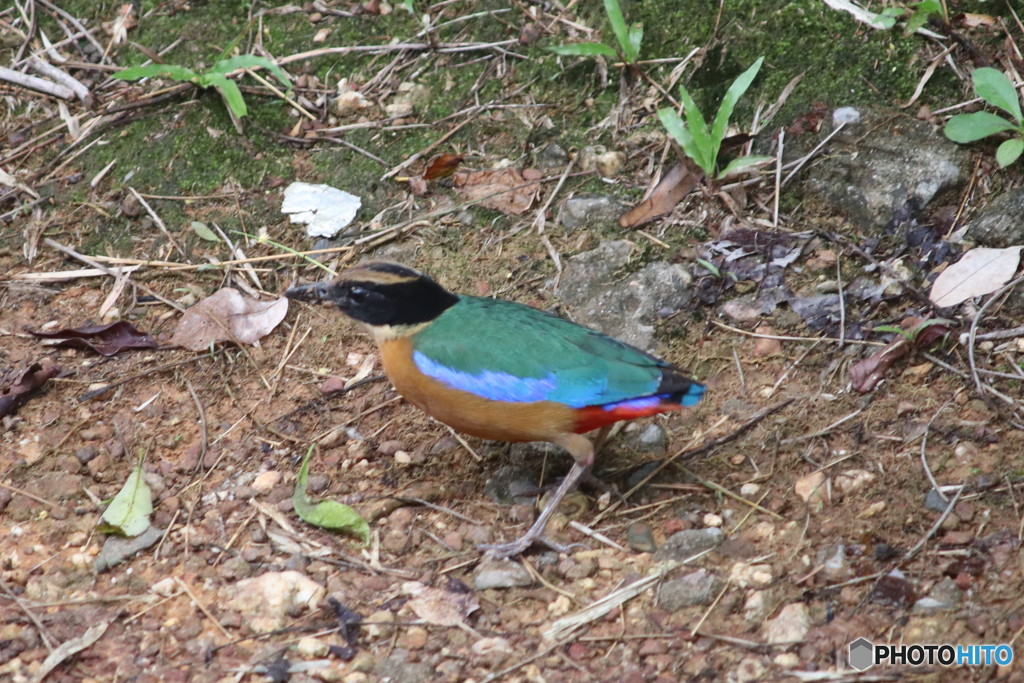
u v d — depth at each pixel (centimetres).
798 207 1213
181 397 1093
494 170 1295
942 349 1048
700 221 1213
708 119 1293
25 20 1470
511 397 896
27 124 1377
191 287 1201
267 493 983
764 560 878
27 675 822
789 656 802
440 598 870
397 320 928
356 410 1073
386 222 1255
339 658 824
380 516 956
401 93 1377
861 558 872
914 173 1192
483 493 981
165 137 1334
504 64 1380
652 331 1107
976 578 848
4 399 1070
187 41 1429
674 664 805
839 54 1289
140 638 852
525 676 805
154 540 937
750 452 988
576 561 898
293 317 1174
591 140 1305
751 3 1345
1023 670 772
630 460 996
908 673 779
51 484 995
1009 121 1173
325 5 1473
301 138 1338
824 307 1102
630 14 1376
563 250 1201
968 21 1291
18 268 1229
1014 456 941
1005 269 1088
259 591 880
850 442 980
